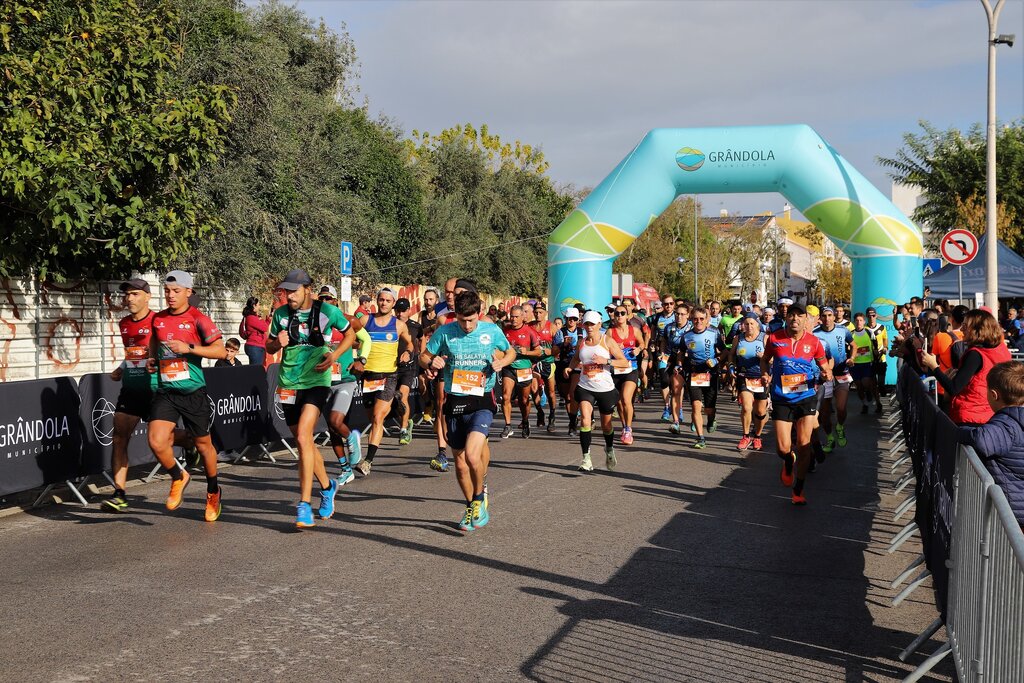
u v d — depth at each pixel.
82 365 16.38
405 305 10.85
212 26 20.22
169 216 13.66
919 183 39.56
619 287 26.12
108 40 12.94
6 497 8.77
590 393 10.47
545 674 4.39
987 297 20.05
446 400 7.45
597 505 8.58
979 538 3.94
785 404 8.94
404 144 33.06
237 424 11.04
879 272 19.73
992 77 19.95
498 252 37.97
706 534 7.46
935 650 4.89
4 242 12.91
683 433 14.27
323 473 7.89
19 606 5.39
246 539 7.14
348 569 6.25
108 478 9.12
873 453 12.41
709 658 4.66
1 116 10.98
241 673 4.34
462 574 6.14
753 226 76.94
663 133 19.88
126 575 6.08
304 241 22.50
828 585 6.07
